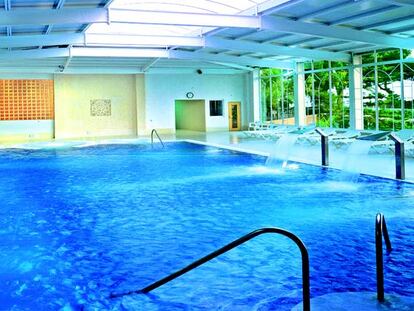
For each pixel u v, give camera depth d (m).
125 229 6.00
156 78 23.70
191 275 4.32
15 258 4.96
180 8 12.82
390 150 12.88
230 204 7.26
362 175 9.37
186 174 10.38
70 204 7.53
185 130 26.66
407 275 4.17
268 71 23.20
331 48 16.48
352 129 16.78
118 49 16.56
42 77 22.03
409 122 15.19
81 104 22.73
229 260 4.70
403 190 7.95
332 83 18.67
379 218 3.58
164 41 14.00
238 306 3.66
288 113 21.61
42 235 5.79
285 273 4.32
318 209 6.80
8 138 21.67
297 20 12.22
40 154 15.09
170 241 5.45
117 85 23.33
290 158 12.10
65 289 4.12
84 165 12.27
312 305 3.52
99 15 10.40
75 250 5.19
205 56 18.11
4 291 4.09
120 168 11.59
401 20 11.75
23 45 13.02
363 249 4.95
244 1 11.49
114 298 3.90
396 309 3.42
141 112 23.47
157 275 4.39
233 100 25.06
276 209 6.87
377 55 16.53
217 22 11.16
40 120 22.17
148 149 16.11
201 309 3.63
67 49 16.11
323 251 4.91
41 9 10.06
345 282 4.04
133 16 10.59
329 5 10.98
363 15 11.52
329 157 12.17
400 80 15.45
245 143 17.19
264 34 14.34
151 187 8.87
